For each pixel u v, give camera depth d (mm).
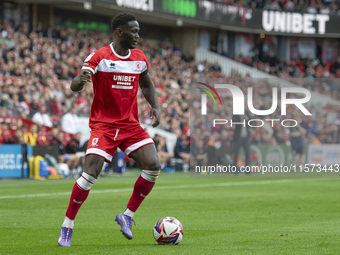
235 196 26719
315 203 23719
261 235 14922
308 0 84875
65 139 40094
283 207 22156
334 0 86812
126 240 14125
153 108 13938
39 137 39188
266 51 84562
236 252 12141
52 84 45812
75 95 47062
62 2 59875
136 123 13516
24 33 51094
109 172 42438
